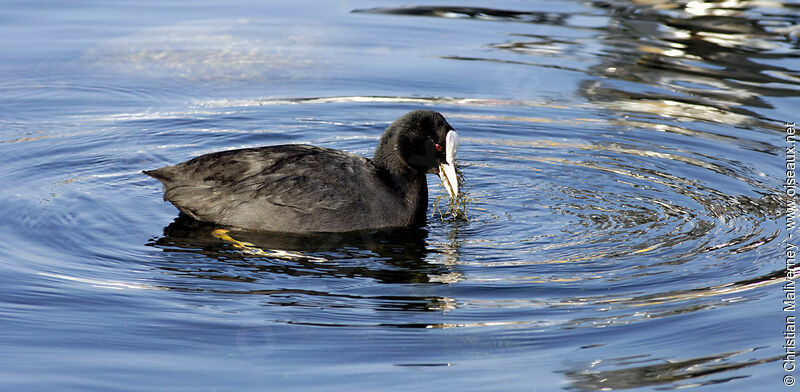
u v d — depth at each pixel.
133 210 12.23
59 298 9.52
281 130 15.72
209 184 11.80
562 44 20.22
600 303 9.58
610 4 23.73
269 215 11.58
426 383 7.98
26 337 8.69
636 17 22.42
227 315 9.23
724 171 13.73
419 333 8.91
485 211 12.53
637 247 11.12
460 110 16.64
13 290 9.64
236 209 11.65
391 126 12.23
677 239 11.34
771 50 19.39
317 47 20.28
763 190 12.97
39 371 8.07
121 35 20.73
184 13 22.64
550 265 10.62
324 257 10.85
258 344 8.64
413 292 9.89
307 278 10.21
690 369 8.20
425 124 12.09
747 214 12.12
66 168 13.73
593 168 14.10
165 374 8.08
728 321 9.09
